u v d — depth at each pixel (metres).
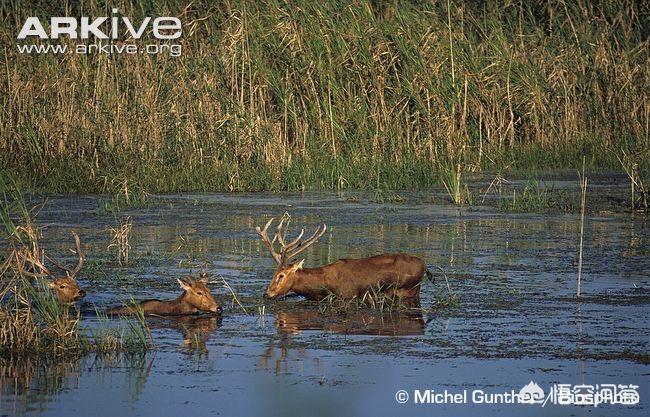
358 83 90.44
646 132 99.56
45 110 85.12
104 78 86.19
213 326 39.47
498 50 99.31
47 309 39.00
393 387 31.55
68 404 29.91
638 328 38.69
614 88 102.31
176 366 33.84
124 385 31.78
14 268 40.81
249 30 88.12
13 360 34.81
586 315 40.88
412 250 56.16
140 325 39.38
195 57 88.12
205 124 86.56
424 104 91.69
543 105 100.94
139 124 85.88
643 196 77.56
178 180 85.31
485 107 98.00
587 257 54.22
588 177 93.12
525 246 57.81
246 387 31.47
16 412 29.14
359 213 71.69
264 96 89.19
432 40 94.19
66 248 56.31
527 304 42.91
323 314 41.53
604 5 107.19
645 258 53.84
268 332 38.50
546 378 32.47
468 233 62.72
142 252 55.50
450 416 29.06
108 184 82.69
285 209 73.31
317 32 89.38
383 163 88.56
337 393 30.91
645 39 107.81
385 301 43.69
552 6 107.88
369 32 91.06
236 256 54.44
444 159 91.44
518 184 88.12
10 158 83.88
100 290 45.56
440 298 43.81
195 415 28.84
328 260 52.50
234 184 85.38
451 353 35.31
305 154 87.88
